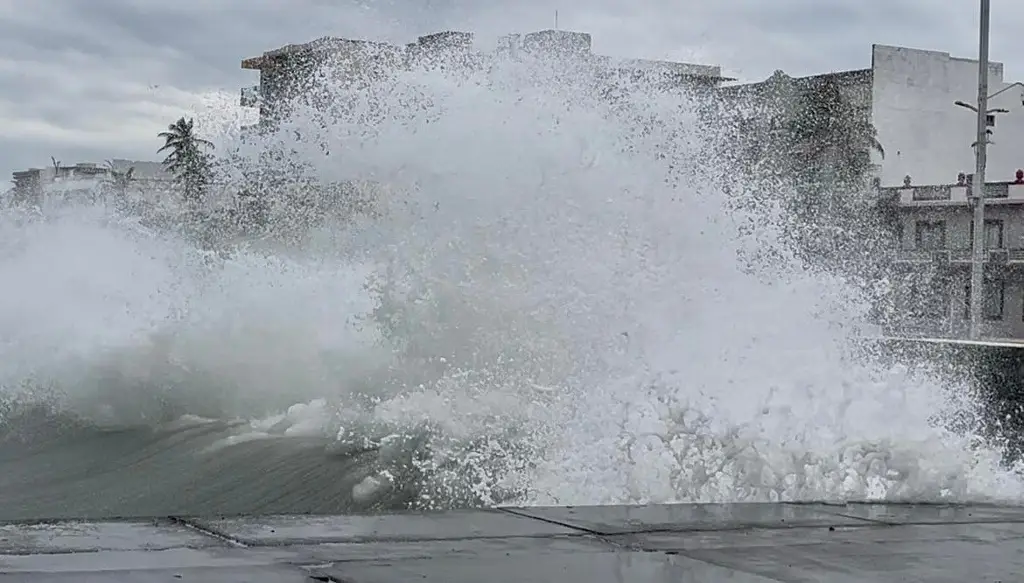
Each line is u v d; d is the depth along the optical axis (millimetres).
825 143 51594
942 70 54344
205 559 4410
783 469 6965
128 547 4598
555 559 4637
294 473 7047
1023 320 45750
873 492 6824
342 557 4539
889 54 53375
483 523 5402
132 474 7090
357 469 7078
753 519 5766
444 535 5066
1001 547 5172
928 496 6781
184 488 6793
